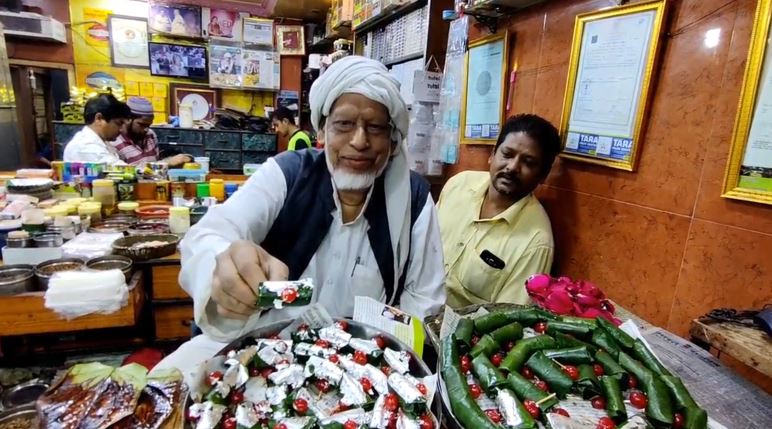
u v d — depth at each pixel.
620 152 1.05
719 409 0.56
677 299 0.92
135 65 4.18
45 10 3.82
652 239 0.98
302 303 0.59
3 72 2.76
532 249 1.20
